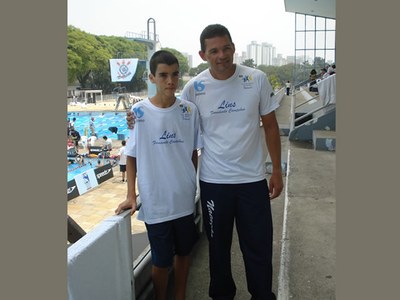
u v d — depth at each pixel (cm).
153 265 206
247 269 212
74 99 3325
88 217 716
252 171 200
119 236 187
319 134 664
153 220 198
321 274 238
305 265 249
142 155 196
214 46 183
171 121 195
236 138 196
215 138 200
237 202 204
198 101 201
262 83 194
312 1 2080
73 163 1360
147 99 199
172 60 188
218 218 205
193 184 207
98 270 169
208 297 246
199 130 207
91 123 2166
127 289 198
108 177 1002
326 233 296
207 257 298
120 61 2692
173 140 197
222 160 199
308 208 349
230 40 186
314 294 218
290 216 331
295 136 750
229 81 193
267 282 210
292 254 264
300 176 457
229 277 219
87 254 160
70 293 149
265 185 206
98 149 1513
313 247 273
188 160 204
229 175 199
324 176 457
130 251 199
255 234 204
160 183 197
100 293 171
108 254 177
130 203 199
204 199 208
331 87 757
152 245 203
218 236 210
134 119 195
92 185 923
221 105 195
